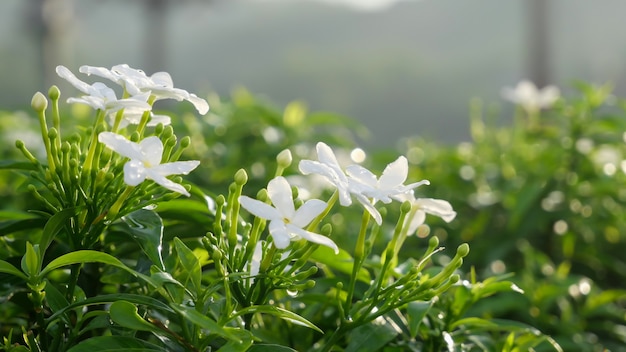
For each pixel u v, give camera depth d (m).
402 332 0.68
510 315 0.96
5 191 1.09
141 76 0.62
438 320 0.69
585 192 1.19
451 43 18.12
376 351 0.67
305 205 0.59
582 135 1.18
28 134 1.28
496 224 1.22
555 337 0.88
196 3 10.61
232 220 0.61
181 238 0.70
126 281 0.66
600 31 14.36
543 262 1.05
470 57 17.16
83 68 0.60
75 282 0.63
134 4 10.54
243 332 0.59
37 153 1.19
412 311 0.66
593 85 1.20
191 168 0.58
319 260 0.68
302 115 1.16
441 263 1.04
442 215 0.65
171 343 0.61
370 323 0.65
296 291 0.65
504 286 0.69
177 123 1.08
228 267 0.61
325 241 0.58
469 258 1.16
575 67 14.38
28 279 0.61
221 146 1.13
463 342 0.73
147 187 0.62
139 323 0.59
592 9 14.28
